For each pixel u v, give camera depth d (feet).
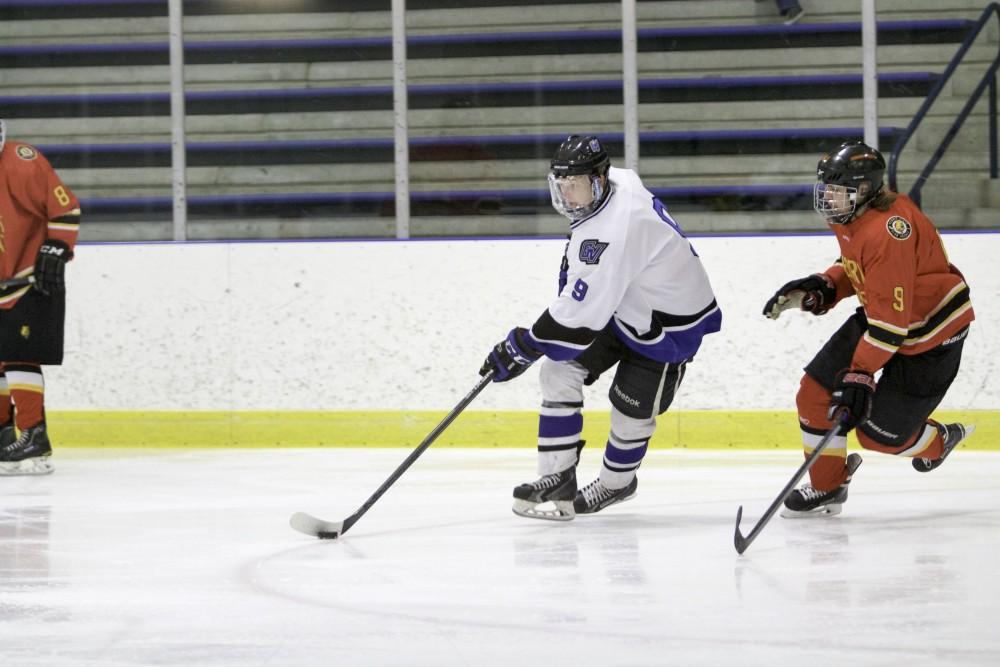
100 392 82.99
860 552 42.91
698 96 96.89
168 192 101.09
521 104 98.07
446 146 98.12
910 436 49.78
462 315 80.69
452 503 56.03
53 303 67.87
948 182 93.04
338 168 99.60
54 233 67.10
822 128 95.96
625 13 85.97
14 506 56.34
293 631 32.14
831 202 46.37
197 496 59.26
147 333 82.58
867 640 30.60
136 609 35.09
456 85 98.58
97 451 80.18
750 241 78.79
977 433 77.25
